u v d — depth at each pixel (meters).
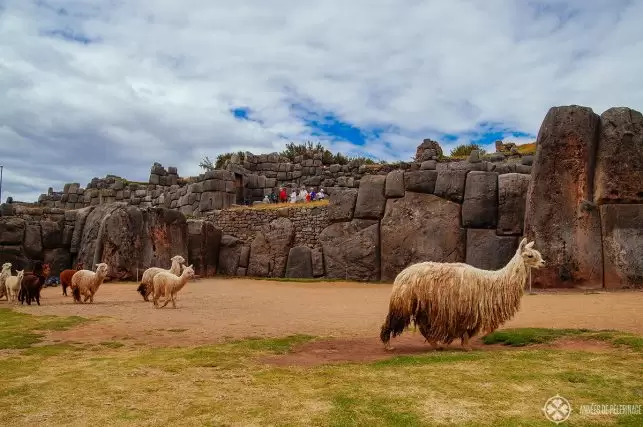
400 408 5.09
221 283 24.06
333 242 25.75
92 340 9.19
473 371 6.39
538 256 8.09
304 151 47.28
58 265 27.83
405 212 23.70
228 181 36.00
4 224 26.69
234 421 4.84
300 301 16.23
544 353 7.32
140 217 24.98
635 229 17.25
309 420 4.82
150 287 16.09
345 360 7.56
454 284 8.02
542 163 18.44
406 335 9.98
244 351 8.12
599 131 18.41
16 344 8.69
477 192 22.05
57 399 5.52
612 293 15.74
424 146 38.38
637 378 5.95
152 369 6.89
